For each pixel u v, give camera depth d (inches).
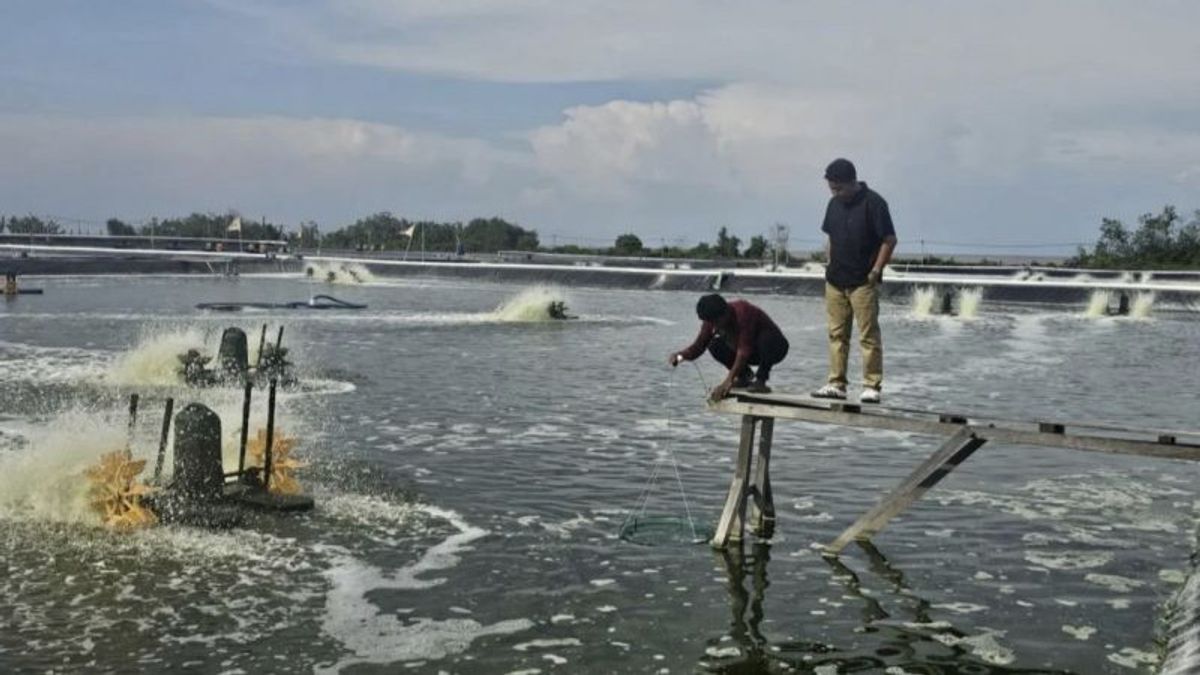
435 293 2439.7
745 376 431.2
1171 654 304.2
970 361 1153.4
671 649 316.5
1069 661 311.7
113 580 367.6
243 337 878.4
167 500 440.8
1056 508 488.1
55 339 1210.0
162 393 797.2
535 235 5315.0
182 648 310.5
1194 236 3223.4
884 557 410.0
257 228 5329.7
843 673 301.6
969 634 331.6
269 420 476.4
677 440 645.9
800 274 2608.3
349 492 500.1
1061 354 1238.3
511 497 497.7
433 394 827.4
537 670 300.4
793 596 364.2
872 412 409.7
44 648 308.2
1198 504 498.3
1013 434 361.7
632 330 1473.9
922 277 2536.9
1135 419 765.3
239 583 368.5
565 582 375.6
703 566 395.9
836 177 416.5
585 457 592.4
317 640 319.3
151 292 2279.8
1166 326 1685.5
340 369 979.9
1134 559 410.6
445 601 354.6
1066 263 3395.7
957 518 469.7
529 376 950.4
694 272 2741.1
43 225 4667.8
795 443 640.4
